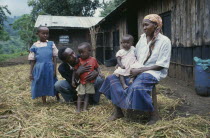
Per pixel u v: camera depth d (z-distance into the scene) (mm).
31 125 3262
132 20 10938
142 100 3035
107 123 3289
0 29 20062
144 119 3480
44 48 4344
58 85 4301
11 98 4941
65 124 3260
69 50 3893
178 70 7031
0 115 3758
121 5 8898
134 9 10125
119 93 3309
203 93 4926
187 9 6262
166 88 5699
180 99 4641
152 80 3102
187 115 3693
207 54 5488
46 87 4309
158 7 8102
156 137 2840
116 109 3439
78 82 4105
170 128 3002
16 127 3217
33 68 4398
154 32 3262
